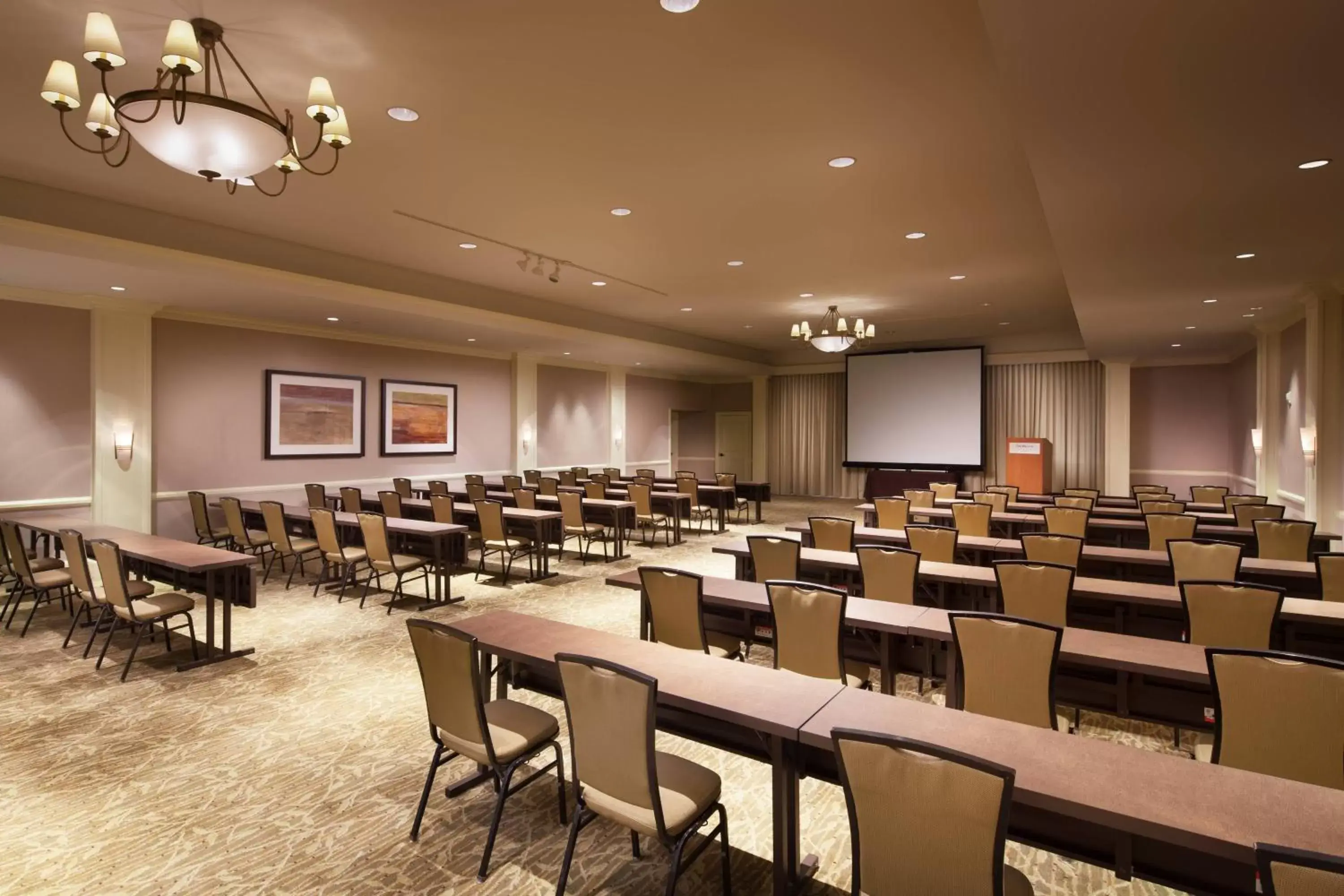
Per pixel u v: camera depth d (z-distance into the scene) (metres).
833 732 1.64
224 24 2.94
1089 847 1.77
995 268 7.42
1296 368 8.10
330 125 3.04
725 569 7.76
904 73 3.35
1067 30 2.30
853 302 9.46
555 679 2.94
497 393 12.15
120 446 7.45
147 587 4.82
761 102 3.65
